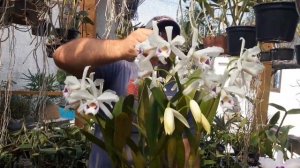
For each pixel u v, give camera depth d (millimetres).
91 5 2752
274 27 1768
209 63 755
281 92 4398
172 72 780
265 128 2057
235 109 840
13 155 2289
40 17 1872
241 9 2127
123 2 1831
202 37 2375
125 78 1213
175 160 784
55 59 952
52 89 3201
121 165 838
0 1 1754
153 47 760
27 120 3090
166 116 725
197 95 813
